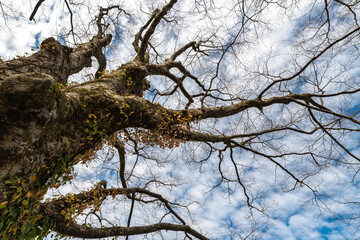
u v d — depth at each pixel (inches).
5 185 64.9
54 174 87.6
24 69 126.3
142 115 124.1
